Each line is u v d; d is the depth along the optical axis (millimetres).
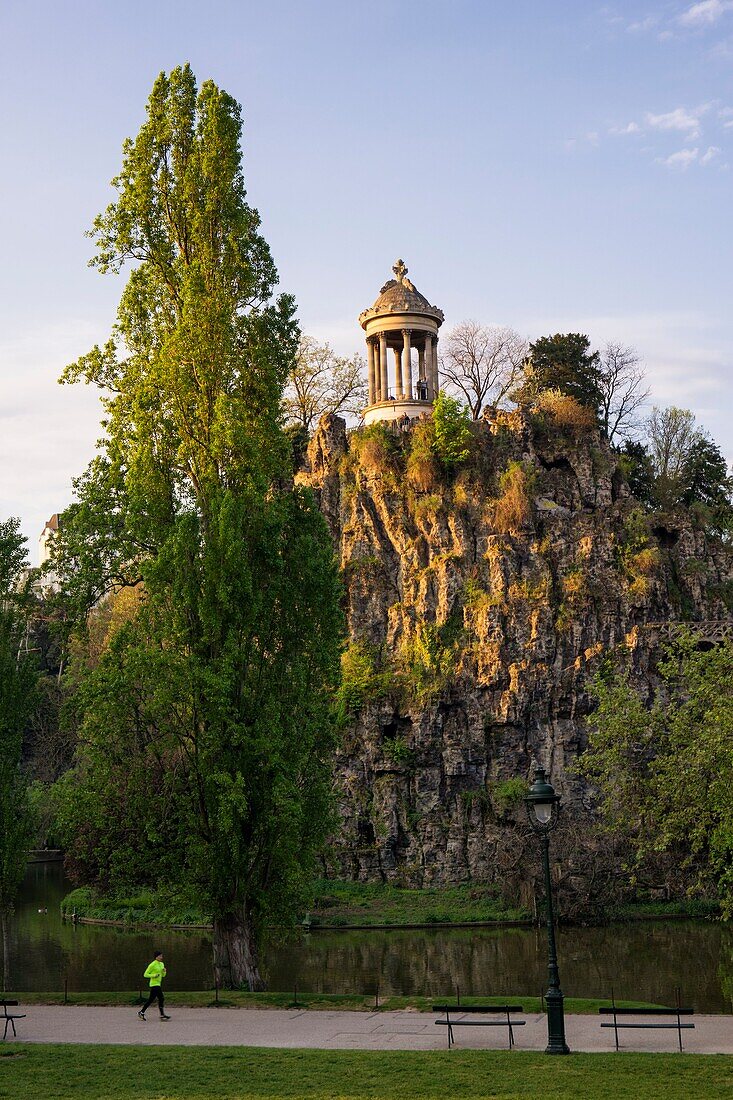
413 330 107562
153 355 48500
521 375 116250
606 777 47969
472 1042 31328
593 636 93312
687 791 40531
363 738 91625
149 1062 28453
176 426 47406
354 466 103438
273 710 43531
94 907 82438
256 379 48625
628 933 70938
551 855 79750
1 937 72438
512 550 96062
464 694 92438
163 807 43125
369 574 98500
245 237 49500
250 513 45750
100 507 47531
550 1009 29531
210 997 40344
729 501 113938
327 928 77875
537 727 91750
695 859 75312
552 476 101688
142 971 56844
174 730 43062
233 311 48938
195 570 43875
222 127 49156
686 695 46625
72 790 44188
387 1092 25109
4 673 53344
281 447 49656
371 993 50562
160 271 49594
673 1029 33156
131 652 42594
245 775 42688
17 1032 33906
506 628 93500
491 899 83000
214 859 42156
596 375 116125
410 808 90062
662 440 114312
